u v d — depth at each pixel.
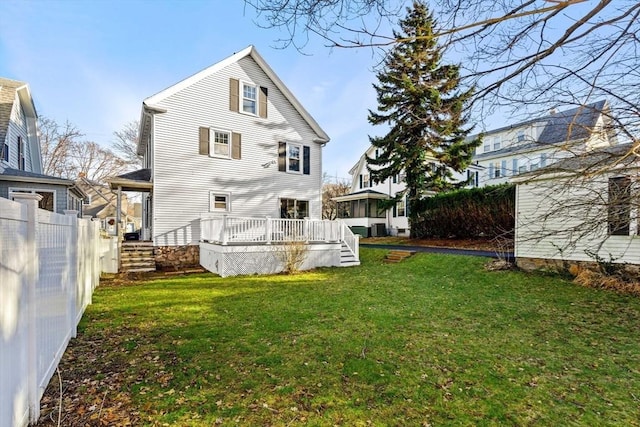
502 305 6.78
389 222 25.77
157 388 3.30
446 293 7.89
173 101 12.77
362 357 4.14
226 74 14.03
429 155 18.06
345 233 13.71
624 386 3.49
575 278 8.86
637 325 5.52
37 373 2.74
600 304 6.80
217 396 3.17
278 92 15.52
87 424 2.68
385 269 11.74
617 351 4.44
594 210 3.56
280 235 11.74
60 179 13.02
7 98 13.53
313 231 12.45
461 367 3.90
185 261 12.92
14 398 2.26
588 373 3.78
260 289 8.41
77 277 5.12
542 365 3.98
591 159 3.55
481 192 16.06
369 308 6.52
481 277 9.70
